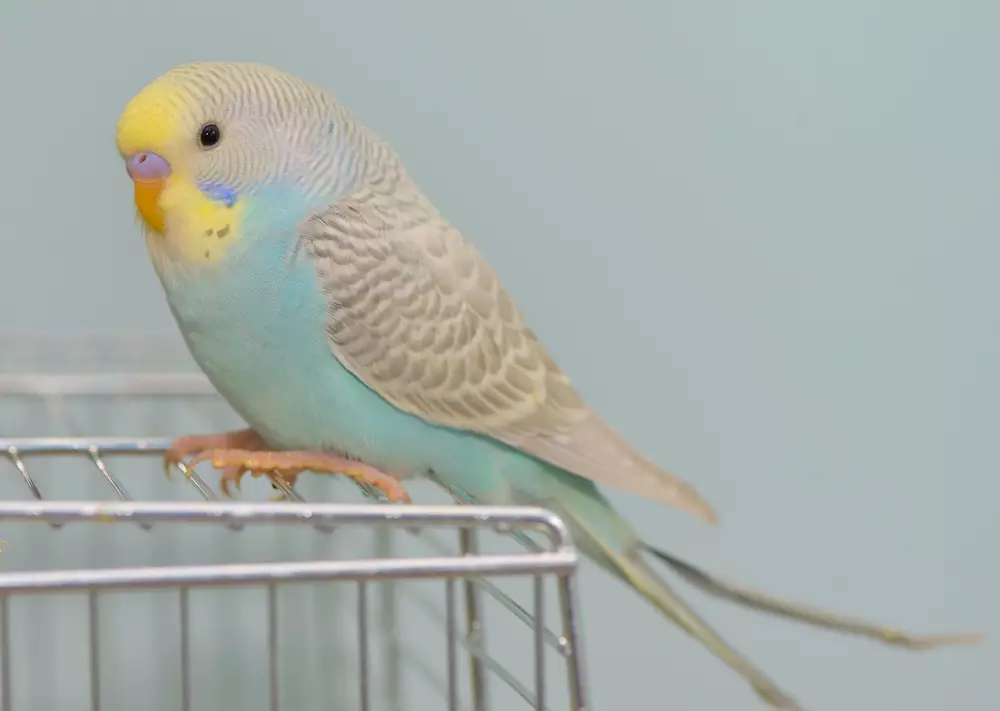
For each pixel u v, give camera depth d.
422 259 0.50
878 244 0.63
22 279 0.61
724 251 0.63
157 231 0.49
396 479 0.51
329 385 0.49
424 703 0.63
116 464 0.62
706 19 0.62
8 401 0.61
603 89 0.62
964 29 0.63
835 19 0.62
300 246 0.49
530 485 0.51
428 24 0.61
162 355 0.62
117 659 0.62
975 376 0.64
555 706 0.63
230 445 0.51
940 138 0.63
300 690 0.63
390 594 0.63
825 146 0.63
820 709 0.64
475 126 0.62
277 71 0.50
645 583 0.51
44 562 0.62
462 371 0.50
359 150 0.50
